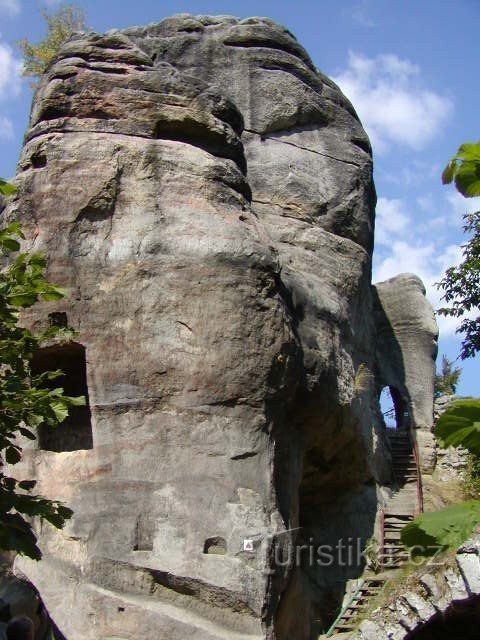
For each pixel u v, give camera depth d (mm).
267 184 19969
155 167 15188
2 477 9586
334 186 20594
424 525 4438
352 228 20609
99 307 14523
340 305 18266
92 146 15117
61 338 14445
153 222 14859
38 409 9711
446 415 4781
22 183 15180
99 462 13984
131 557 13430
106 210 14922
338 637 16094
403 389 23109
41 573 13594
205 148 15812
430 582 15352
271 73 20875
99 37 15992
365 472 19031
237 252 14672
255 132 20531
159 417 14125
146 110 15492
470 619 16391
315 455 17594
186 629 13008
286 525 14438
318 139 20922
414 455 21375
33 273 10234
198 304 14438
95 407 14258
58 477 14102
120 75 15656
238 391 14227
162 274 14570
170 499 13711
